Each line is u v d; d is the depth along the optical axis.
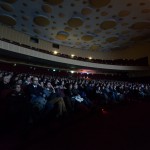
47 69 13.51
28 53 11.18
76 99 3.98
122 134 2.36
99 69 15.74
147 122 2.90
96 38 14.68
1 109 2.39
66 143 2.09
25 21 11.36
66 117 3.25
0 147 1.95
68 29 12.86
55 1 9.50
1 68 9.73
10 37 11.97
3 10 10.14
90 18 11.52
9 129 2.37
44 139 2.23
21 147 2.00
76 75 14.73
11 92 2.75
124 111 3.83
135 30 13.35
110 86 6.32
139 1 9.65
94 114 3.59
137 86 7.95
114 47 17.00
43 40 14.39
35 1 9.44
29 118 2.66
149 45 16.06
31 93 3.43
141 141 2.12
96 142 2.10
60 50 15.66
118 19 11.71
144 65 16.02
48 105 3.19
